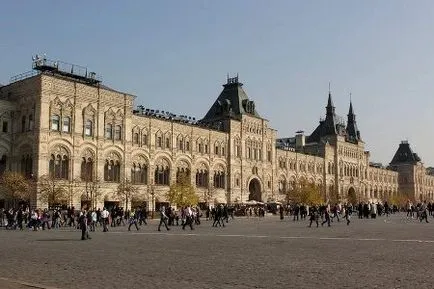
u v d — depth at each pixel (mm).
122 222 75125
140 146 104562
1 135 89188
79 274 20734
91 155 94375
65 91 90625
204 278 19531
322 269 21703
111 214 69375
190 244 35281
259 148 138625
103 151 96125
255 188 138750
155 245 34688
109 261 25172
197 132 119000
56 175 88125
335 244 34000
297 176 156125
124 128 100875
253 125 136750
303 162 160625
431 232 46406
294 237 41469
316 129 190125
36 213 60094
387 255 26812
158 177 108688
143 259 25969
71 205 86312
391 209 138875
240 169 130750
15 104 90875
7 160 90188
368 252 28438
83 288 17375
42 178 82812
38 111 86625
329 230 51688
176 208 102875
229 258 26109
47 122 87312
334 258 25641
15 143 89812
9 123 90625
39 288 16562
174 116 118375
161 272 21172
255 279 19234
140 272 21203
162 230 55938
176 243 36281
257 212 116250
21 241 40000
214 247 32656
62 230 59406
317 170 168125
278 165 147750
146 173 105812
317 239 38812
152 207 103375
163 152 109750
